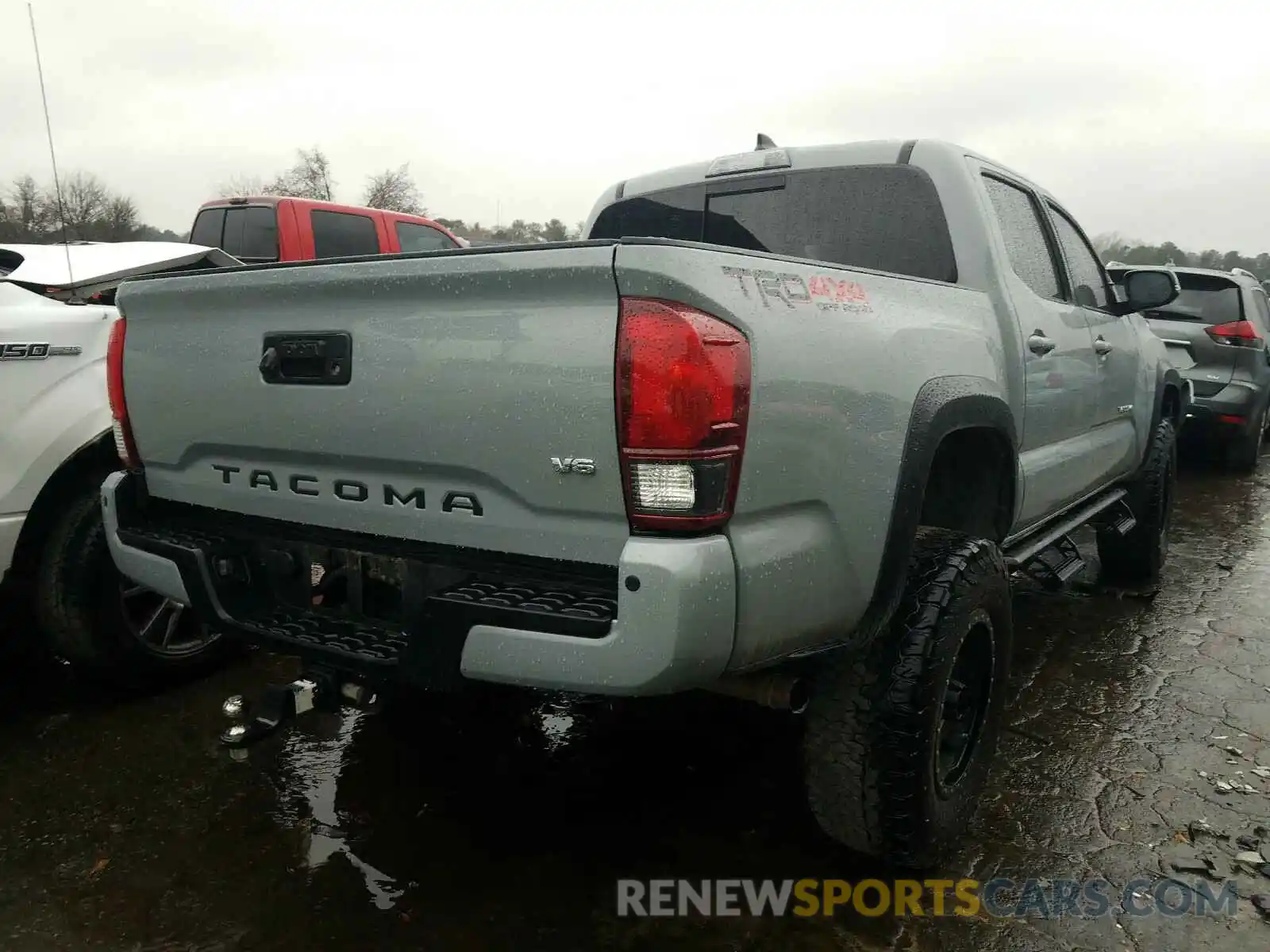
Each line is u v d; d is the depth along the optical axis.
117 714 3.47
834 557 2.15
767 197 3.46
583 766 3.11
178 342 2.58
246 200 8.41
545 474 1.96
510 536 2.06
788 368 1.98
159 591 2.65
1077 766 3.12
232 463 2.57
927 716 2.30
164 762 3.12
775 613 2.00
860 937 2.30
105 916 2.35
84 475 3.32
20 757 3.15
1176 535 6.32
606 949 2.24
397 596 2.26
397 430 2.16
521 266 1.90
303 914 2.36
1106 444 4.18
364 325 2.18
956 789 2.56
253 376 2.41
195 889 2.46
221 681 3.76
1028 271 3.43
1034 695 3.68
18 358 3.09
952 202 3.08
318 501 2.39
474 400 2.02
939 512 3.06
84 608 3.32
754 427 1.90
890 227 3.20
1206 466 9.05
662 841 2.69
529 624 1.92
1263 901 2.43
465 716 3.47
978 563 2.50
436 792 2.95
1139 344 4.54
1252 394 8.05
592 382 1.87
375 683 2.32
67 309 3.30
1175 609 4.73
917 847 2.39
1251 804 2.90
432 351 2.07
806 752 2.40
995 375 2.88
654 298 1.81
